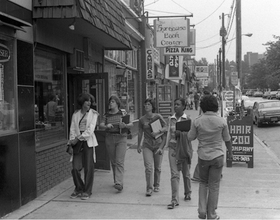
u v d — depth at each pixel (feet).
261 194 23.41
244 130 31.86
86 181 22.49
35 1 21.99
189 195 21.80
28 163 21.31
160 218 18.89
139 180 27.14
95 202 21.68
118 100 24.14
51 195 23.02
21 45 20.86
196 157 37.63
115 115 23.93
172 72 73.10
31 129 21.61
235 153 32.07
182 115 21.18
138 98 58.39
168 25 53.88
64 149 26.81
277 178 27.91
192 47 61.72
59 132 26.91
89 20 23.07
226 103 50.70
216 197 17.46
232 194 23.43
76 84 31.48
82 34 29.45
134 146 44.21
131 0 54.65
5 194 19.07
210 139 17.35
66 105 27.86
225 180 27.30
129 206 20.92
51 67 26.08
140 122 23.31
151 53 59.11
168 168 31.55
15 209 20.01
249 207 20.72
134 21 55.67
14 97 20.21
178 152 20.48
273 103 75.36
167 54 62.49
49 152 24.31
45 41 23.65
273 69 197.88
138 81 58.34
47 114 25.11
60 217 19.06
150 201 21.83
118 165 23.71
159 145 23.20
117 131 23.59
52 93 26.13
